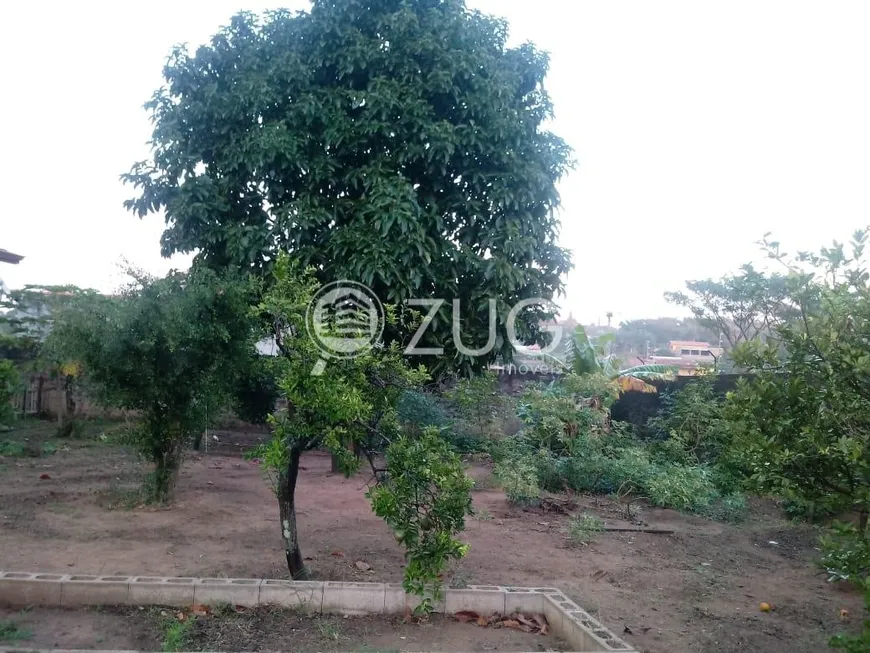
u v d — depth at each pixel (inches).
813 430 120.3
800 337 127.2
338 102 316.5
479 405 456.8
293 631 167.0
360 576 209.0
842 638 118.4
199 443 474.9
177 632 154.2
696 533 307.1
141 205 324.5
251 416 479.8
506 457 394.6
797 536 305.4
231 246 302.4
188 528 255.6
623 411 504.4
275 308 178.1
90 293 266.5
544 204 334.6
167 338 253.4
